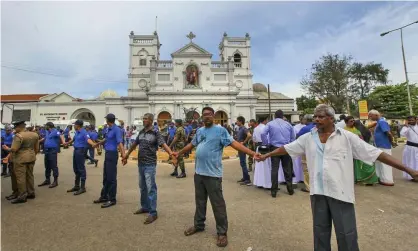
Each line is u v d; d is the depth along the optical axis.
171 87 36.09
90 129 14.36
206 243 3.61
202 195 3.97
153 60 36.03
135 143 5.09
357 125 7.58
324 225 2.71
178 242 3.65
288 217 4.57
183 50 36.84
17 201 5.71
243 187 7.09
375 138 7.58
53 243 3.65
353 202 2.56
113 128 5.64
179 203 5.59
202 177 3.87
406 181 7.49
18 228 4.21
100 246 3.55
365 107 16.73
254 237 3.76
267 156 3.46
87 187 7.38
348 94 30.73
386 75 46.62
